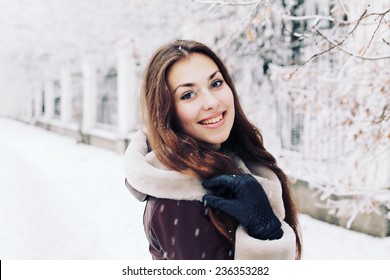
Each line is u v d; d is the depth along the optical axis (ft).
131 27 29.55
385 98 10.29
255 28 19.21
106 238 17.75
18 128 89.20
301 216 19.53
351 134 12.27
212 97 4.07
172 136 3.91
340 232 17.31
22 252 16.02
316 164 14.64
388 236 16.38
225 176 3.86
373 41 10.88
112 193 26.76
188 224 3.68
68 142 58.90
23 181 31.35
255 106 21.25
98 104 55.98
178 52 4.08
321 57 13.41
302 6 18.67
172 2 24.77
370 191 11.35
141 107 4.34
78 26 43.47
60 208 23.15
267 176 5.08
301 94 13.44
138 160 4.07
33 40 57.00
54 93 81.97
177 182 3.72
